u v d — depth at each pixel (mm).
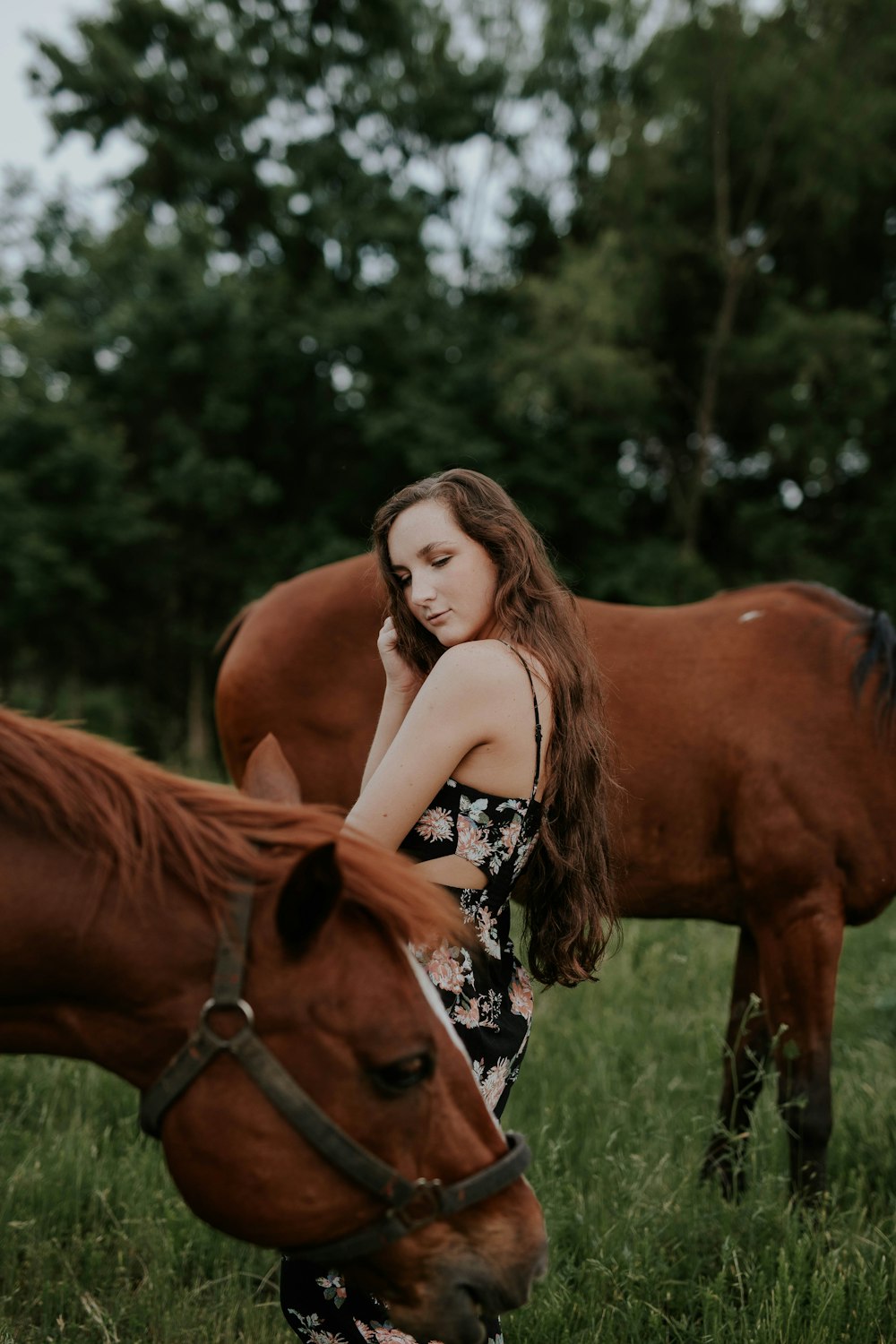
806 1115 2414
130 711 17781
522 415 16469
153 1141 2666
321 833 1175
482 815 1390
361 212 17297
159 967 1088
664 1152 2500
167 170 18844
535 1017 3490
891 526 15914
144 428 16750
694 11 16531
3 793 1108
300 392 17344
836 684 2584
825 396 16578
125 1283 2137
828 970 2490
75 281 16094
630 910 2732
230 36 19016
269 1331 1975
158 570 16391
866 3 16281
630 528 18156
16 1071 3041
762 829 2527
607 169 17703
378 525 1572
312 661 2842
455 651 1401
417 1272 1108
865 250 18141
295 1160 1053
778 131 16281
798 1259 2041
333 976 1074
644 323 17047
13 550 14164
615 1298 2008
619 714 2631
